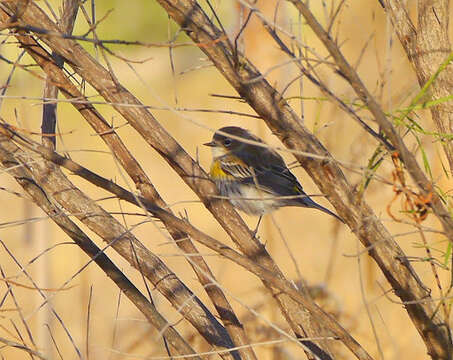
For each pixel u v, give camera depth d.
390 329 14.45
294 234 21.77
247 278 19.09
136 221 27.09
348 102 6.57
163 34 39.03
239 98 7.29
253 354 8.48
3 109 28.59
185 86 39.12
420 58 7.78
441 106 7.62
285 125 7.20
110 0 36.12
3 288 20.00
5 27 6.48
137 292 8.45
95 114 8.30
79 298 19.36
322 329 8.13
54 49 7.86
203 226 26.36
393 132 5.91
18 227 23.86
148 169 33.06
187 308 8.48
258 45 20.52
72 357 16.19
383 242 7.39
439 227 12.59
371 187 13.30
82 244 8.37
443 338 7.58
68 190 8.11
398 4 8.05
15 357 17.34
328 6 18.28
